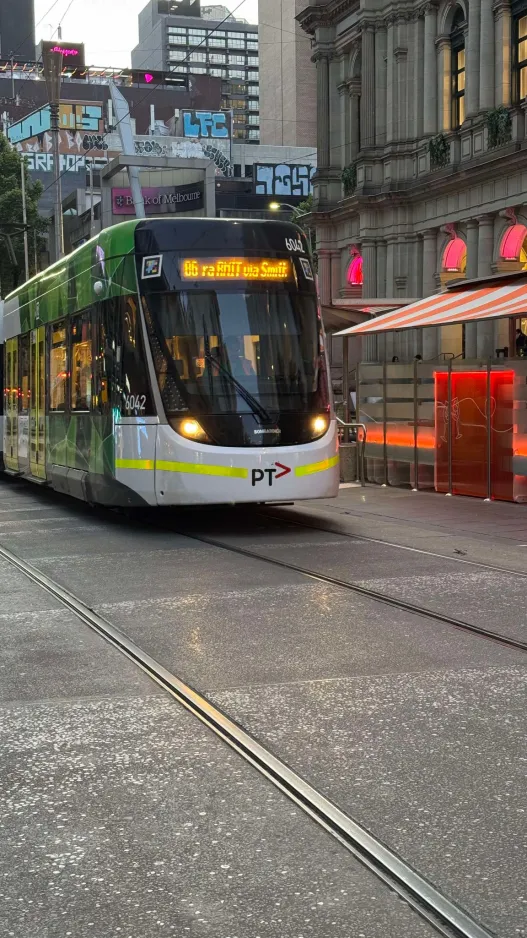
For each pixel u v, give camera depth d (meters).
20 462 20.17
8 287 65.88
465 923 3.49
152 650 7.33
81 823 4.39
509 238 30.91
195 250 13.29
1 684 6.54
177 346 13.12
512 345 21.81
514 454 16.44
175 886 3.81
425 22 33.88
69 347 16.09
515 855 3.99
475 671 6.57
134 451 13.40
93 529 14.27
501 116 30.25
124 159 53.91
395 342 36.53
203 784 4.79
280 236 13.68
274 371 13.27
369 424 21.00
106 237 14.32
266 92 131.50
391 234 35.75
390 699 6.01
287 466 13.09
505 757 5.04
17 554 12.02
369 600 8.89
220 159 112.19
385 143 36.06
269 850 4.08
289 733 5.45
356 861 3.97
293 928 3.50
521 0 29.95
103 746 5.35
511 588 9.31
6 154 65.62
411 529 13.73
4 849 4.16
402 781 4.76
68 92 115.06
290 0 124.25
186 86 122.38
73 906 3.69
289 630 7.83
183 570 10.68
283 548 12.08
